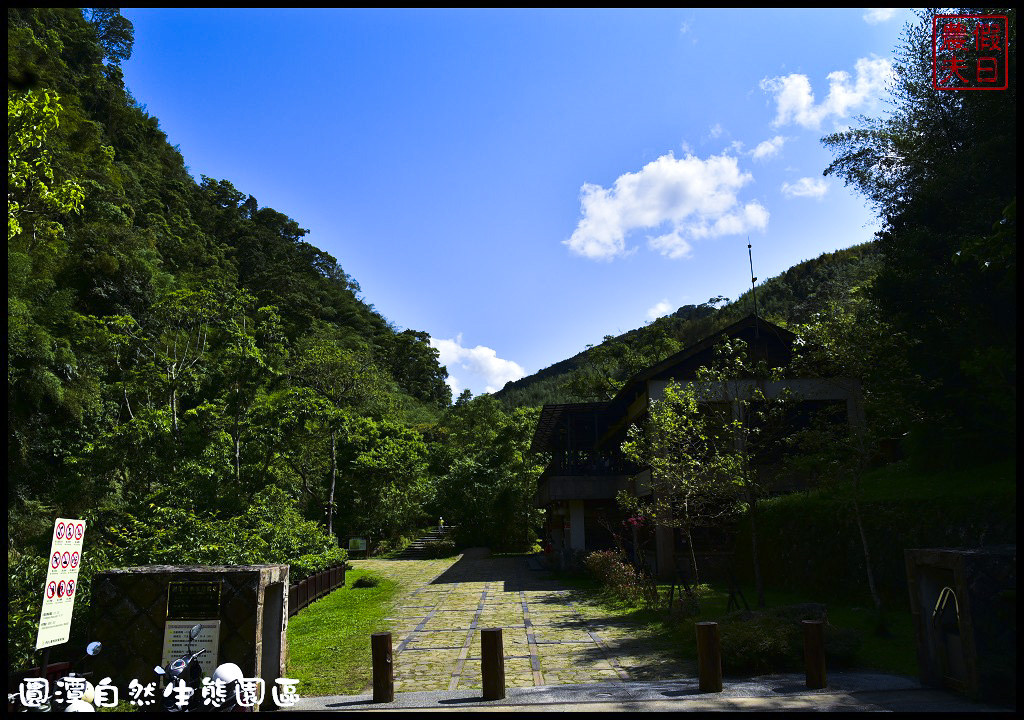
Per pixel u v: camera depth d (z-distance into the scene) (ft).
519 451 110.22
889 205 47.65
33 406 54.49
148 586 24.17
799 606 30.25
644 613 42.29
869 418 46.98
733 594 37.19
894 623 35.19
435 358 271.08
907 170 48.14
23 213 34.09
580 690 24.17
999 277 37.22
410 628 40.16
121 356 66.49
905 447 48.83
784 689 23.39
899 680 24.59
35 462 52.80
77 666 24.34
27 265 60.39
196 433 56.29
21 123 29.84
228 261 192.24
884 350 44.24
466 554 100.48
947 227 43.50
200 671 21.29
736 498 46.44
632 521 54.19
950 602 23.52
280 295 201.57
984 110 41.22
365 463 93.04
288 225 278.46
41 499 50.16
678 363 62.39
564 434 85.71
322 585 55.88
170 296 63.98
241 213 264.72
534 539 110.01
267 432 58.85
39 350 54.19
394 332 295.69
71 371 58.08
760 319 61.46
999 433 39.81
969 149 42.70
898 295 42.06
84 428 58.29
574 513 74.23
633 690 23.93
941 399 42.27
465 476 108.88
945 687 23.20
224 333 62.59
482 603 50.29
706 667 23.34
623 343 135.74
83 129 98.53
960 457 42.70
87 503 49.44
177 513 41.52
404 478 104.47
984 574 21.75
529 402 274.57
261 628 24.43
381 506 101.81
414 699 23.61
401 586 64.08
